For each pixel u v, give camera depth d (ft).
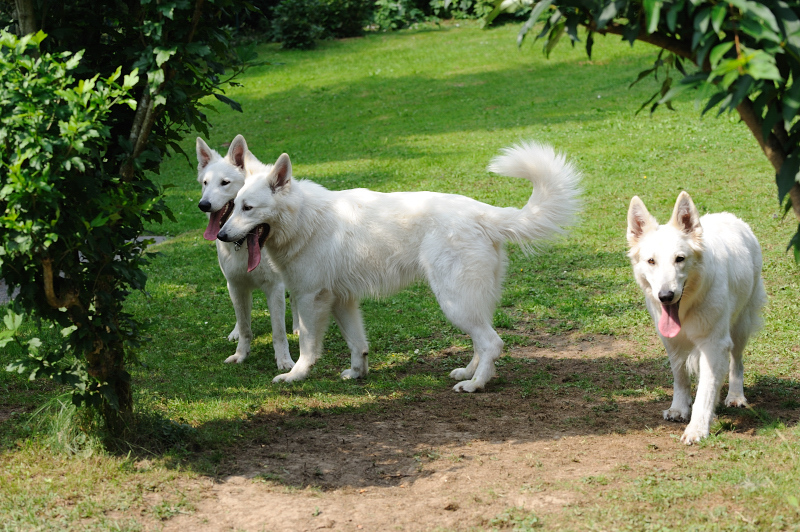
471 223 19.24
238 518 12.05
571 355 22.20
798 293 25.46
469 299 19.02
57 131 12.06
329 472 14.05
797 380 18.53
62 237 12.01
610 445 14.98
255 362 22.25
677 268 14.34
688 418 16.28
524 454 14.66
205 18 14.37
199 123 15.60
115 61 14.67
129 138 14.35
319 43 104.22
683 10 8.89
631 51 82.94
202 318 26.94
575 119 59.06
